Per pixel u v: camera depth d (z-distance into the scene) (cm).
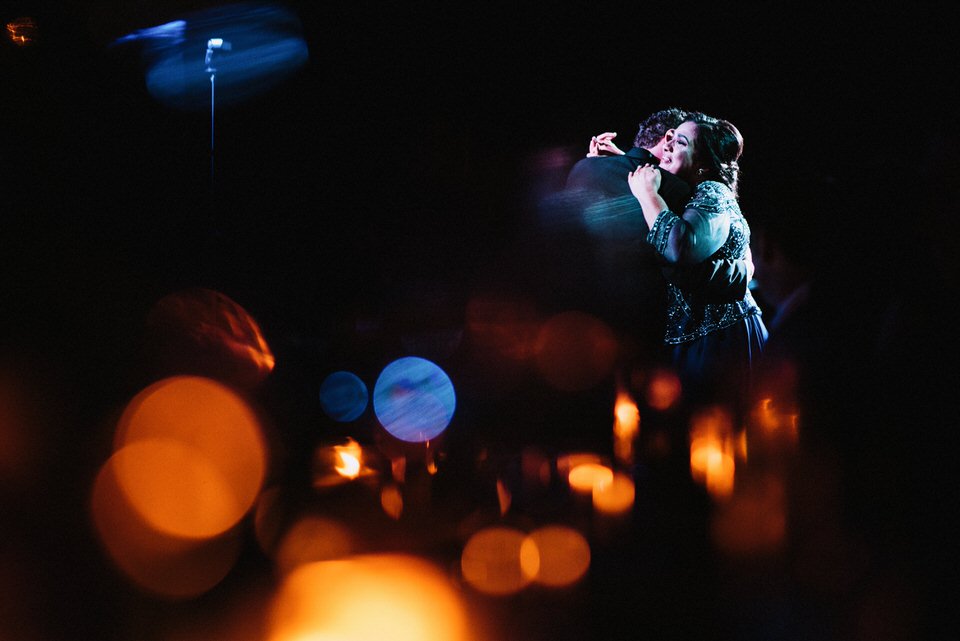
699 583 288
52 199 746
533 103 848
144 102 798
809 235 382
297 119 864
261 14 830
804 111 781
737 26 792
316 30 851
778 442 402
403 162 859
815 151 777
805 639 239
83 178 775
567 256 477
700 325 441
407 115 866
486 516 385
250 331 672
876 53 759
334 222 848
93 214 765
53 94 760
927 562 285
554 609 269
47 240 727
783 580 284
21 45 746
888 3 750
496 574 303
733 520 355
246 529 354
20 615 253
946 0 737
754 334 438
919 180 338
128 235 767
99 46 771
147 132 804
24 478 394
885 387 342
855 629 244
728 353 434
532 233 531
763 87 793
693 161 441
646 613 264
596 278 468
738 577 292
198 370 607
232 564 309
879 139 763
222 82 830
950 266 329
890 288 351
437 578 300
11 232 715
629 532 354
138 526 343
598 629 253
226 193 842
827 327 381
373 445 529
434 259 766
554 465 485
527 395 594
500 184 842
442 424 575
